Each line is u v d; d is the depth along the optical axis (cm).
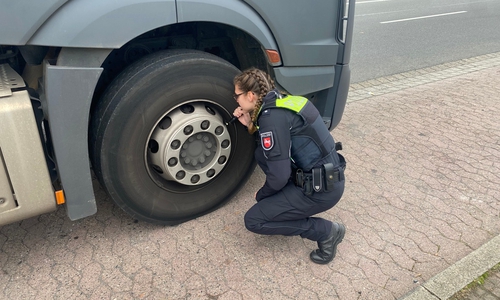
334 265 239
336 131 422
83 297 212
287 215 223
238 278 227
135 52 254
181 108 239
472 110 485
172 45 266
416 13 1227
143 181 240
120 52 248
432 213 288
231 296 215
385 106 499
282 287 222
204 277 227
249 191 310
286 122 200
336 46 294
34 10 175
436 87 578
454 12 1250
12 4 171
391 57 748
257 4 238
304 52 274
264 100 204
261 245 253
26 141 192
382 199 304
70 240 252
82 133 208
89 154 233
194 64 225
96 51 196
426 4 1397
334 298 216
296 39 266
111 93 217
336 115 324
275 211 221
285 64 269
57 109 197
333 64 300
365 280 228
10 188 197
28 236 254
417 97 534
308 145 207
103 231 261
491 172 343
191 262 238
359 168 348
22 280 222
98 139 218
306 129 204
